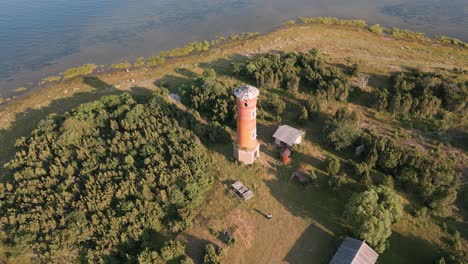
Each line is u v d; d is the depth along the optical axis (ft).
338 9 459.32
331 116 265.34
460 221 192.13
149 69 350.02
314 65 309.01
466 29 395.96
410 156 209.77
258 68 309.63
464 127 249.75
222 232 186.09
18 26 458.09
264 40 386.93
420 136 245.86
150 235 188.65
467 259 164.04
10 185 214.07
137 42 406.00
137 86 323.57
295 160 230.07
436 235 186.50
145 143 232.73
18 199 205.26
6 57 386.52
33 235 185.57
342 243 175.63
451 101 258.57
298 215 197.16
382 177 215.72
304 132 241.14
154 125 244.63
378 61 332.19
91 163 220.02
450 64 327.06
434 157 220.64
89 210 192.13
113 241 178.50
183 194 198.39
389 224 174.91
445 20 417.90
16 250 190.49
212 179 212.84
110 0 544.62
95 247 180.24
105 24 456.45
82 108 262.26
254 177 219.00
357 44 369.30
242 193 204.54
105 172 210.59
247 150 219.00
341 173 219.41
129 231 180.96
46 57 384.27
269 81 295.28
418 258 176.35
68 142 237.04
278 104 266.57
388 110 266.77
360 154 228.22
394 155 209.97
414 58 338.54
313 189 211.20
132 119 249.55
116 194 196.75
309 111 262.67
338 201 203.82
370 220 171.01
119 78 338.34
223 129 242.99
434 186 195.11
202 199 203.92
